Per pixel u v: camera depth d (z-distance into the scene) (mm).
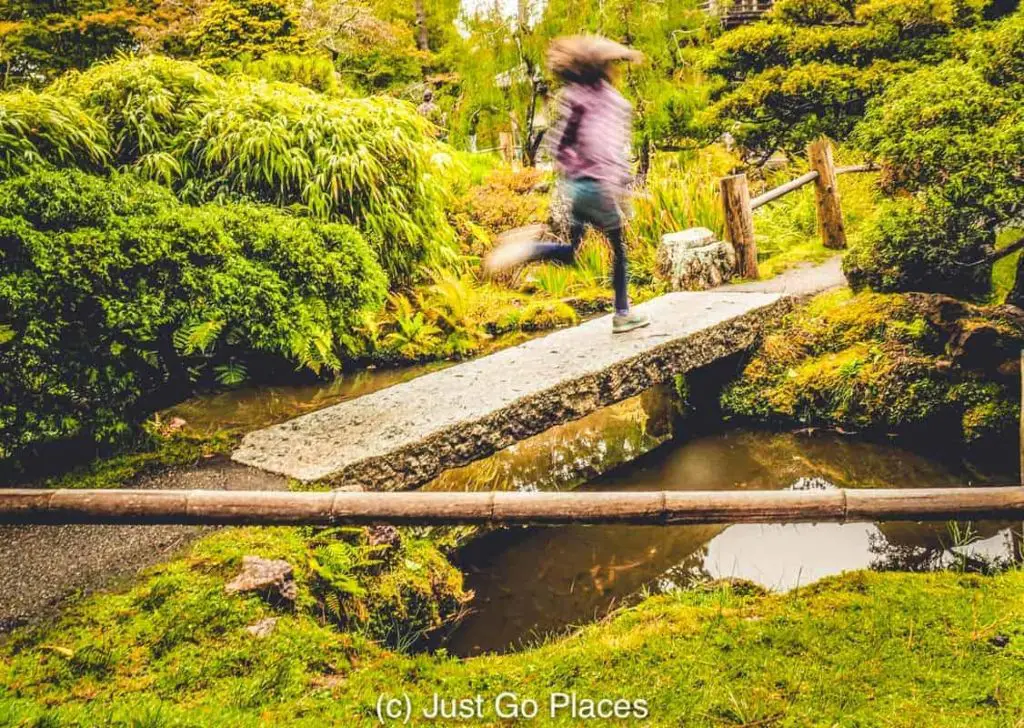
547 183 10109
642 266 8109
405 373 6168
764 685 2334
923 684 2307
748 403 5688
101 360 3871
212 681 2385
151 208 4141
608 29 10102
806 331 5859
